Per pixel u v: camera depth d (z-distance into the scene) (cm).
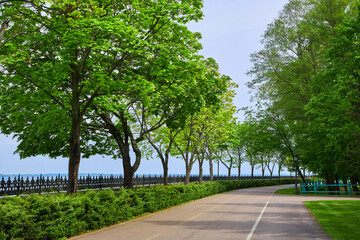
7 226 954
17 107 2241
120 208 1556
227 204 2464
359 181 3834
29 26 1650
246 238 1110
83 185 2550
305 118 3841
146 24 1686
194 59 1912
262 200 2838
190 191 2772
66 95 1906
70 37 1389
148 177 3797
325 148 3325
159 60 1684
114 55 1812
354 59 2408
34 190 2034
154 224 1471
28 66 1770
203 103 2209
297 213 1858
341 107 2681
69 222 1170
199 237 1135
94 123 2656
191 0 1811
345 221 1482
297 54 3838
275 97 3894
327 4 3325
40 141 2553
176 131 3158
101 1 1681
